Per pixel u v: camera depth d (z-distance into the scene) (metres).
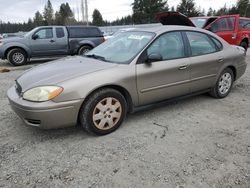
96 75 3.35
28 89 3.21
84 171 2.76
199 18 10.41
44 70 3.67
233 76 5.28
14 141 3.40
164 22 7.91
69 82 3.19
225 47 5.02
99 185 2.54
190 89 4.42
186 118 4.15
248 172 2.73
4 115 4.27
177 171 2.75
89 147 3.23
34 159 2.98
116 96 3.52
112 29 34.66
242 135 3.57
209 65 4.59
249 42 10.98
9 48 10.20
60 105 3.11
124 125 3.87
